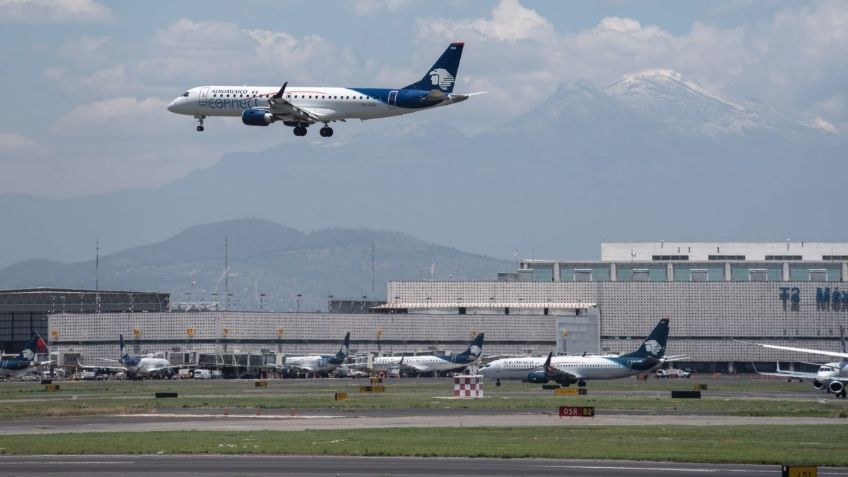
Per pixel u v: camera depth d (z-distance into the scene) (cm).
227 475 19888
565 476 19962
